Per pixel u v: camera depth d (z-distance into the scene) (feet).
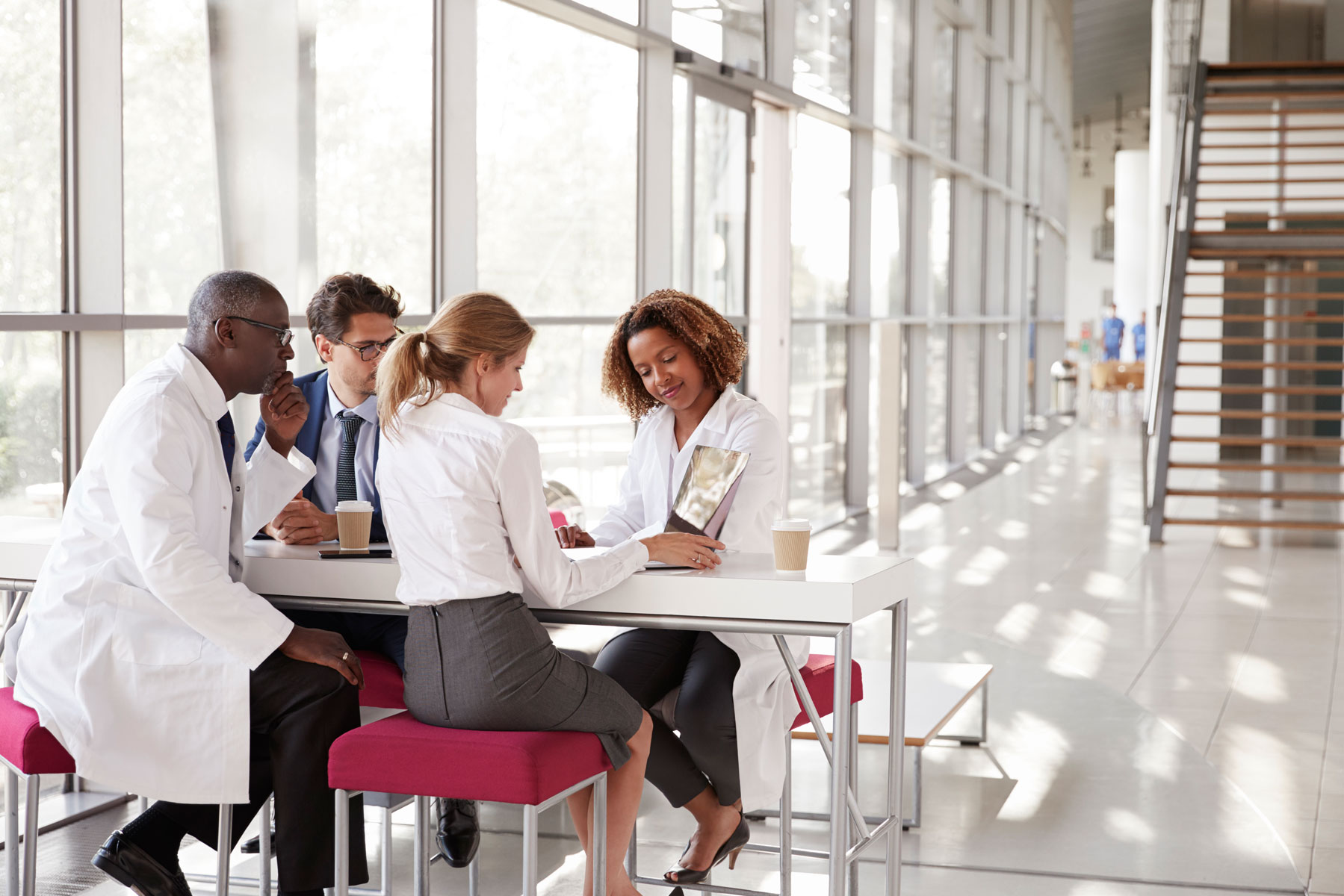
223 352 8.88
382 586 8.63
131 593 8.35
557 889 10.78
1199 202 35.96
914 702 12.74
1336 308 40.65
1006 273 55.72
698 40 23.93
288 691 8.49
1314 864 11.12
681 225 23.91
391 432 8.21
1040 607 22.22
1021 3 53.26
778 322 27.66
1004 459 47.73
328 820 8.55
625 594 8.32
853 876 10.02
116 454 8.30
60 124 12.17
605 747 8.23
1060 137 71.10
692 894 10.61
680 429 10.53
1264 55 42.34
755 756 8.96
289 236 14.79
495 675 7.83
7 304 11.75
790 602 7.98
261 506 9.61
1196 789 13.16
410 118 16.58
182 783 8.30
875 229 35.29
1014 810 12.62
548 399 19.79
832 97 31.27
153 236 13.24
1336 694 16.74
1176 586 24.03
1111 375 70.49
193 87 13.57
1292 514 33.27
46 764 8.29
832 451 32.83
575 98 20.06
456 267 17.22
